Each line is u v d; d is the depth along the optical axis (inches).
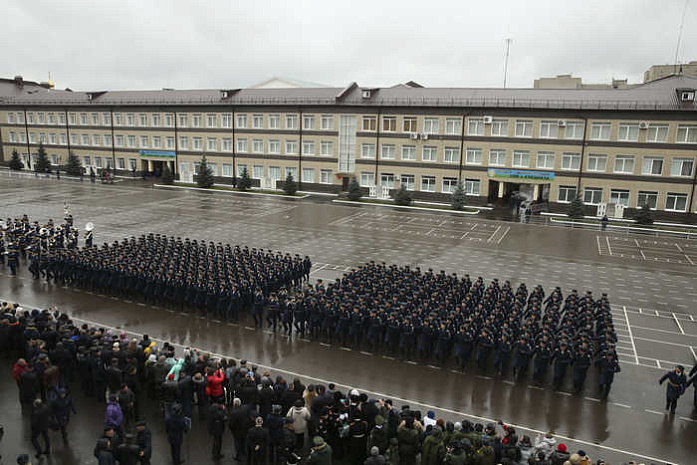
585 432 632.4
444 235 1823.3
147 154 3233.3
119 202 2369.6
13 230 1390.3
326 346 864.9
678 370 676.7
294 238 1699.1
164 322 950.4
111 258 1082.1
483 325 831.1
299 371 770.8
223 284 962.7
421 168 2593.5
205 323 952.3
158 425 596.4
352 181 2593.5
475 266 1411.2
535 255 1556.3
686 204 2151.8
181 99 3129.9
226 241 1620.3
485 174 2470.5
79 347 652.7
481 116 2423.7
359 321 848.3
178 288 1002.7
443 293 982.4
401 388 729.0
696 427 653.3
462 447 473.1
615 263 1487.5
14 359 751.7
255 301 936.3
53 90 3848.4
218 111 2982.3
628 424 653.9
